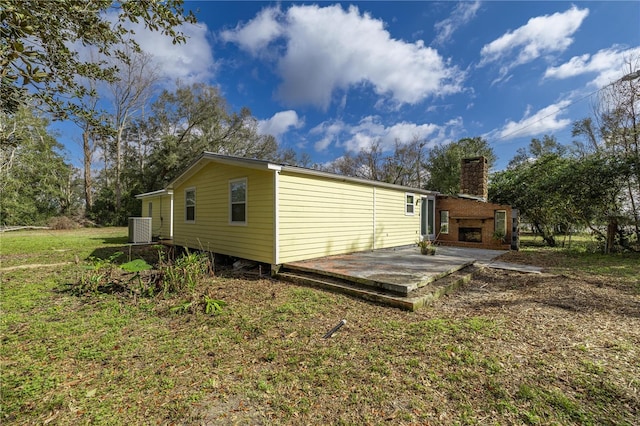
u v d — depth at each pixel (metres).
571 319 3.68
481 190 12.66
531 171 12.57
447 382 2.38
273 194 6.34
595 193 9.34
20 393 2.33
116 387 2.42
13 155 21.48
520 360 2.69
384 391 2.29
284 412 2.10
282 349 3.03
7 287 5.46
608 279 5.75
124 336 3.40
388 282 4.70
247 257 7.08
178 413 2.10
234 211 7.58
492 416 2.00
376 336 3.28
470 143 24.28
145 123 28.66
